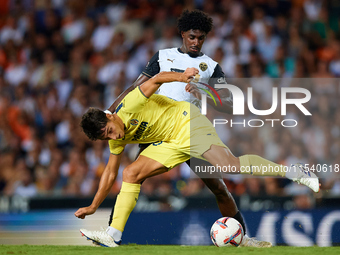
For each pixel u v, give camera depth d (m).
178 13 25.89
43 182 18.78
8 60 25.88
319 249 8.70
